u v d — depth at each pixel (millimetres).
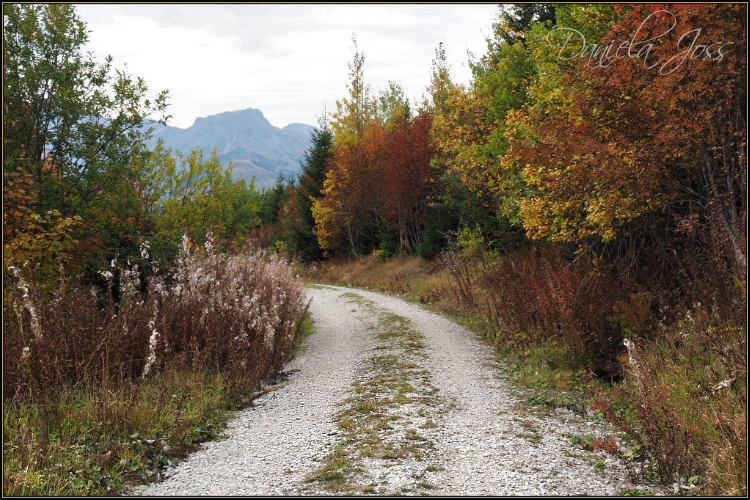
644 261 9422
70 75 10539
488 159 15398
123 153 11422
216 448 5129
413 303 17391
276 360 8695
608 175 7137
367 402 6496
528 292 9812
